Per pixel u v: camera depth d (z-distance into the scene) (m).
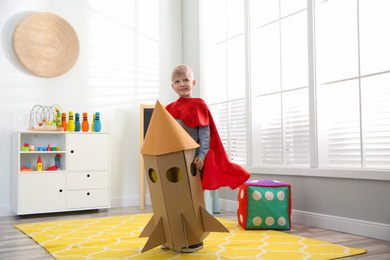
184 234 1.95
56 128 3.71
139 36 4.45
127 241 2.44
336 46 2.92
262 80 3.62
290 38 3.32
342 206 2.73
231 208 3.85
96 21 4.21
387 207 2.43
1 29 3.72
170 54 4.65
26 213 3.43
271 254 2.06
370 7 2.67
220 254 2.06
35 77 3.86
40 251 2.21
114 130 4.24
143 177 4.11
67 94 4.01
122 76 4.32
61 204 3.59
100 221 3.23
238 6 3.90
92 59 4.17
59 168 3.73
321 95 2.98
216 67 4.24
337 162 2.90
